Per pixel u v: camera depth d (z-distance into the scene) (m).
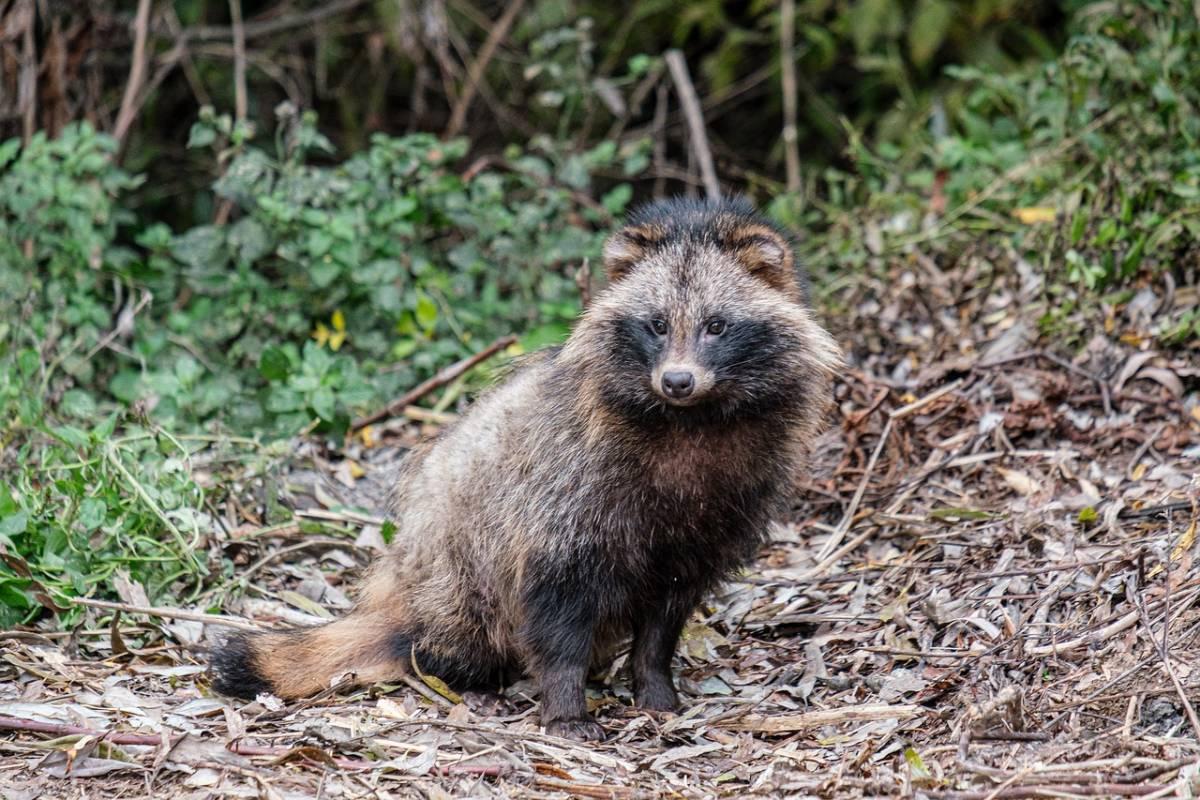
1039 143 14.51
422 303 13.71
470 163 19.52
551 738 8.16
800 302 8.88
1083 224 12.02
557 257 14.48
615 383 8.46
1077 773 6.82
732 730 8.30
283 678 8.98
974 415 11.45
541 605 8.57
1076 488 10.52
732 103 20.80
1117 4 14.33
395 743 7.87
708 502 8.55
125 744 7.72
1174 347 11.42
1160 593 8.34
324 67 19.84
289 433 12.27
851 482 11.36
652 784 7.54
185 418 12.45
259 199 13.38
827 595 10.05
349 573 10.82
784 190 17.89
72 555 9.80
